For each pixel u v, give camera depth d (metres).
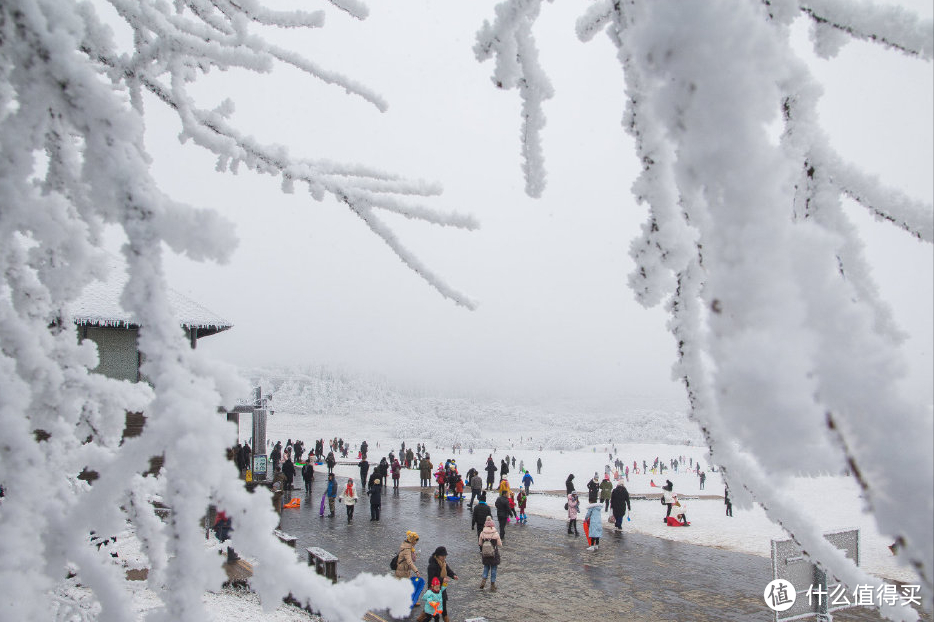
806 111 1.10
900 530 0.58
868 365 0.62
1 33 1.19
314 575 1.09
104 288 13.62
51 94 1.19
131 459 1.06
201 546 1.03
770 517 1.07
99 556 1.25
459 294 1.81
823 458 0.59
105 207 1.14
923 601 0.57
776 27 1.10
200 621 0.99
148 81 1.81
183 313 15.62
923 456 0.57
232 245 1.08
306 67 1.95
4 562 1.14
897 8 1.01
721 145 0.68
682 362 1.19
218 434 1.05
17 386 1.33
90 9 1.70
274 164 1.88
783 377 0.59
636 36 0.78
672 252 1.20
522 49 1.38
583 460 88.19
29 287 1.49
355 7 1.86
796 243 0.66
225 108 1.90
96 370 12.98
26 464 1.25
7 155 1.24
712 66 0.70
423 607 9.20
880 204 1.06
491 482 27.69
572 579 12.33
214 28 2.01
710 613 10.24
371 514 19.42
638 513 21.55
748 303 0.63
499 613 10.23
